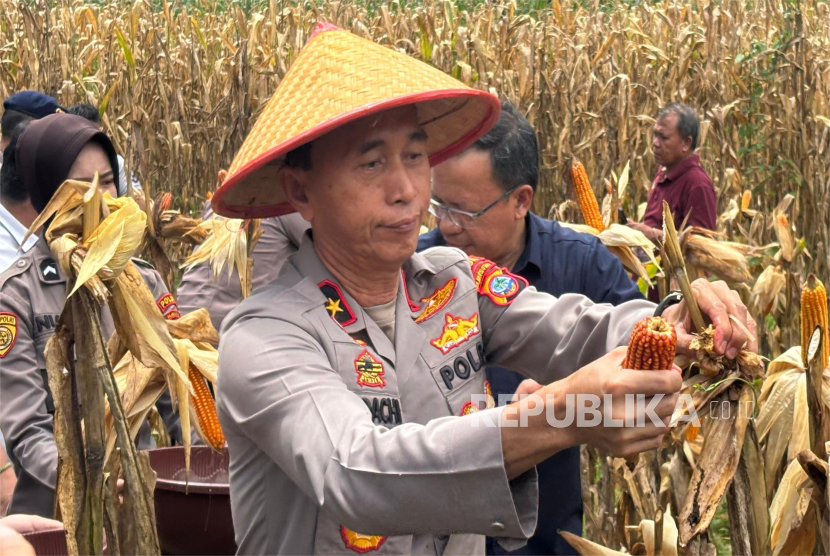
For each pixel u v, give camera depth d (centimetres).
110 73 998
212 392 303
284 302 170
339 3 1152
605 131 816
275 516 170
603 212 466
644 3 1241
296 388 154
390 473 138
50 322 279
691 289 171
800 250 525
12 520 173
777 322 616
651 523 310
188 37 1191
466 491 136
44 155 288
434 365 180
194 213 859
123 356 260
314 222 177
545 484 269
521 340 195
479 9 1227
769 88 945
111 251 199
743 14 1197
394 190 165
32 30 1114
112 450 243
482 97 173
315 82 166
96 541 206
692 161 691
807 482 230
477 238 281
